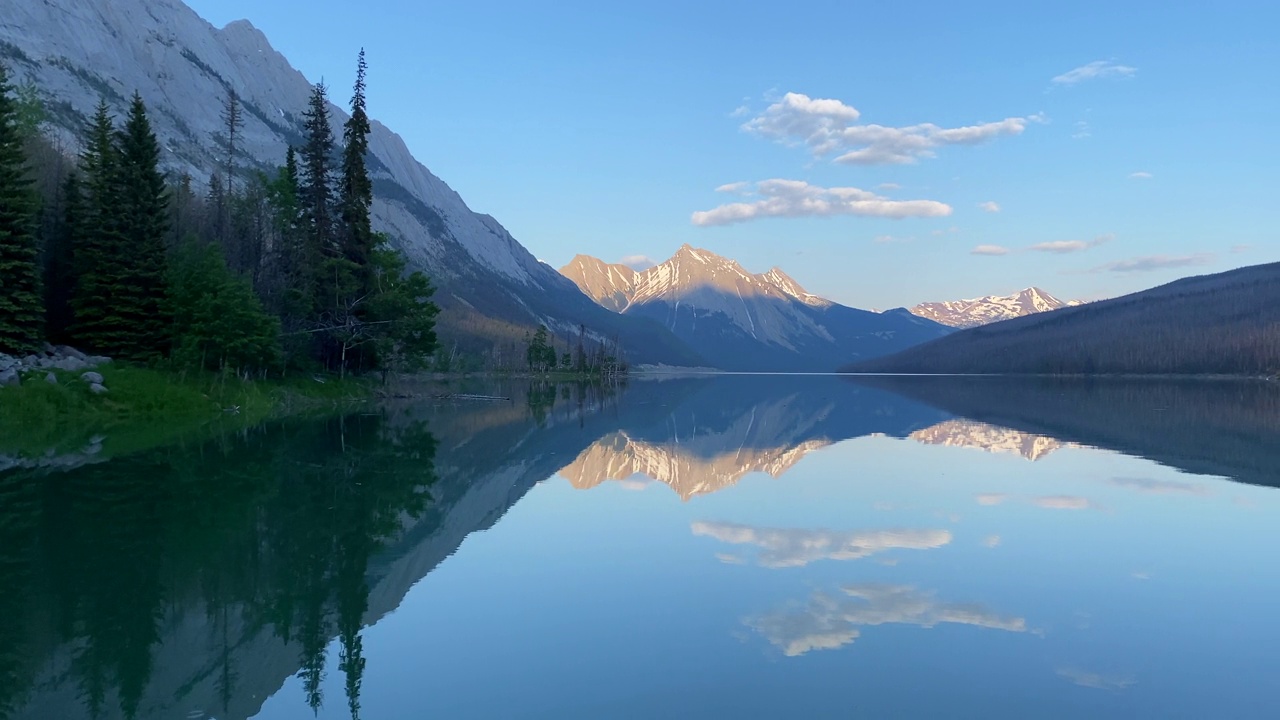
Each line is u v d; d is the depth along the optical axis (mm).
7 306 42594
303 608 12633
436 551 16141
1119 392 95500
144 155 52031
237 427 40031
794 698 9055
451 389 91688
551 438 39094
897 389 113125
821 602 12602
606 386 131375
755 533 17641
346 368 66875
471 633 11352
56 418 38531
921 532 17625
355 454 30781
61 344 49281
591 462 29828
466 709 8859
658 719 8516
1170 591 13086
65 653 10828
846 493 22766
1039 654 10391
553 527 18422
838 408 65812
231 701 9281
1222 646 10648
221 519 18984
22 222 44250
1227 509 20047
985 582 13633
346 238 63719
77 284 50656
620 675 9734
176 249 55688
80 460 28016
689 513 19984
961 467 28094
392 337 66812
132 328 50000
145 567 14891
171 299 50250
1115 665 9992
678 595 13016
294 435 36844
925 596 12859
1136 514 19516
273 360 52844
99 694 9539
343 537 17328
